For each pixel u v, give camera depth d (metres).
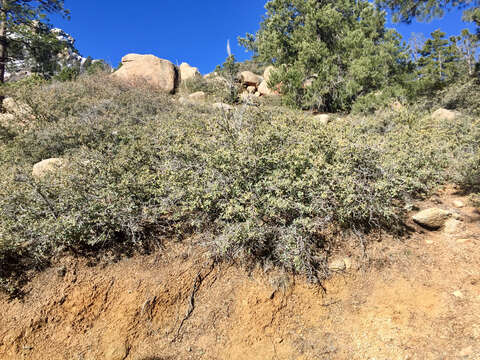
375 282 3.52
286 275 3.48
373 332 3.10
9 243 3.25
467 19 7.09
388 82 11.54
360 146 4.29
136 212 3.80
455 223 4.05
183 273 3.52
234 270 3.58
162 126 5.82
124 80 12.76
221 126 4.83
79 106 7.92
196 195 3.70
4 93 8.13
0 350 2.87
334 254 3.71
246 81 14.91
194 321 3.28
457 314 3.01
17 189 3.84
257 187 3.62
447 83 11.52
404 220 4.29
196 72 16.92
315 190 3.68
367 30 13.23
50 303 3.15
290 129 4.82
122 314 3.21
